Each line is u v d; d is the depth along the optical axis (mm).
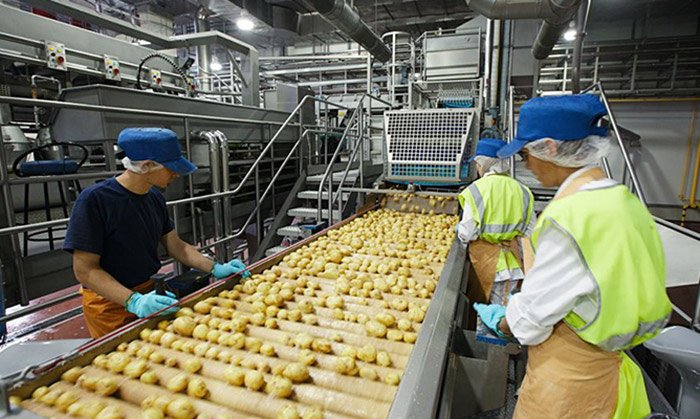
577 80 4492
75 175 2479
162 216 1830
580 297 872
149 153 1482
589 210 843
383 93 9531
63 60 3709
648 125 6742
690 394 1622
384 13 7961
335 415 917
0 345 2037
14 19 3441
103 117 2902
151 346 1180
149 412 865
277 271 1926
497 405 1376
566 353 965
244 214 4473
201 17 7461
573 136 914
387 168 3408
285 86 6137
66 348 1156
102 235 1522
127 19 7555
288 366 1044
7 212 2199
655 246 879
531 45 5273
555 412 995
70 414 884
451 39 5945
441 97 6055
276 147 5176
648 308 824
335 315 1438
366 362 1133
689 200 6691
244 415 928
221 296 1594
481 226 2088
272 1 7078
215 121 3998
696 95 6359
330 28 7566
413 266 2076
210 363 1107
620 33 7051
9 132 3447
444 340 1136
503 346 1333
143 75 4609
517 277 2174
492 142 2217
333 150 6727
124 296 1429
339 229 2910
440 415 977
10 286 2352
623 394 996
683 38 5875
